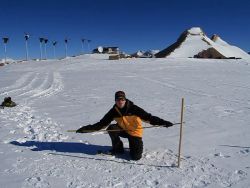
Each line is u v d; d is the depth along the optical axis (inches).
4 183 211.8
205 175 222.1
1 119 409.4
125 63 1825.8
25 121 396.5
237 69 1403.8
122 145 267.0
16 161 251.3
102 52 3516.2
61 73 1365.7
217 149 276.1
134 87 796.0
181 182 211.5
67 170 232.7
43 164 244.7
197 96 618.2
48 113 454.3
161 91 708.7
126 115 256.4
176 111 457.7
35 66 1988.2
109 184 209.6
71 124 379.6
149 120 255.4
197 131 337.1
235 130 339.9
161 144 291.0
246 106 492.7
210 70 1354.6
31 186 206.8
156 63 1781.5
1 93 716.7
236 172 226.4
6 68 2017.7
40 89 791.7
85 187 205.5
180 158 254.7
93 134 329.1
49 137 319.9
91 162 248.8
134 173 226.7
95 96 642.2
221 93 660.1
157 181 213.3
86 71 1440.7
